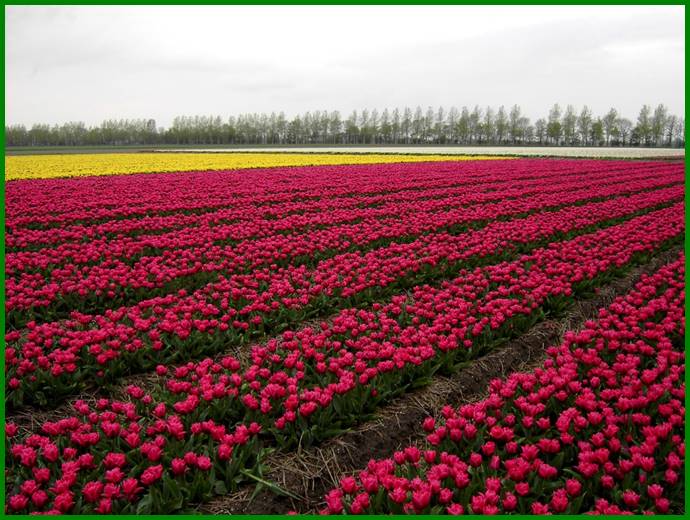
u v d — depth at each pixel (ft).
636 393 16.56
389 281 29.55
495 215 49.26
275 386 16.56
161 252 36.47
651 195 63.16
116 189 68.23
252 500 13.97
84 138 353.10
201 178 84.79
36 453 14.67
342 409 16.92
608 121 354.74
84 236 40.91
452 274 32.68
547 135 358.43
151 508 12.84
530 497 12.86
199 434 15.26
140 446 14.80
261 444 15.51
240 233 40.29
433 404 18.72
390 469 13.41
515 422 15.96
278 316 24.64
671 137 343.46
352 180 81.25
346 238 40.73
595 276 30.94
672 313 23.41
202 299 25.80
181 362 21.21
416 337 20.71
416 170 101.04
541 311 25.22
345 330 21.91
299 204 57.41
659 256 38.88
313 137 376.89
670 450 13.96
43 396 18.13
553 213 51.26
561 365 19.02
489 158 149.69
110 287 27.32
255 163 123.75
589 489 12.96
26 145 336.29
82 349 20.29
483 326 22.65
